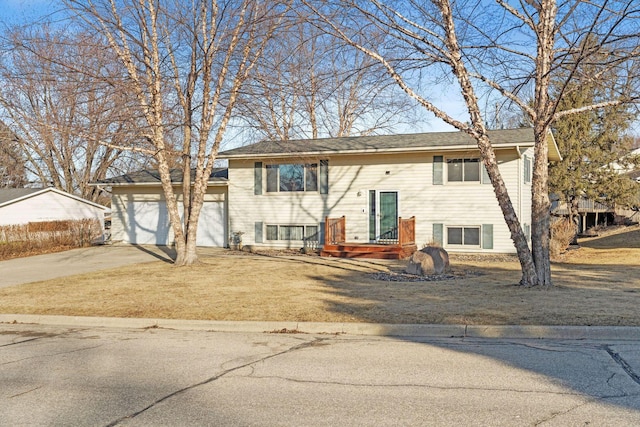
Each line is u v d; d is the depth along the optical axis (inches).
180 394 209.5
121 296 450.9
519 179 759.7
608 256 776.3
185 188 698.8
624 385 209.8
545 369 235.3
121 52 597.6
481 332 312.0
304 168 876.6
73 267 678.5
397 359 258.7
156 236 1022.4
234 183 917.2
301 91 593.0
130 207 1042.7
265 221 899.4
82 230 1008.2
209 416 184.4
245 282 522.3
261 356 269.4
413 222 802.2
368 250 774.5
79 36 581.9
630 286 454.9
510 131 808.9
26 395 211.2
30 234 914.7
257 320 347.9
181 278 555.5
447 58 425.4
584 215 1409.9
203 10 618.5
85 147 1035.9
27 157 1485.0
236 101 637.9
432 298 412.2
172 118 654.5
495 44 444.5
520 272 579.2
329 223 809.5
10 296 464.1
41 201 1007.0
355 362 254.2
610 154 1080.2
